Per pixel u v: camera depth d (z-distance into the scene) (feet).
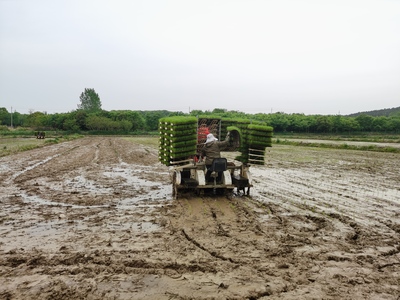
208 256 19.74
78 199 34.83
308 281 16.75
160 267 18.11
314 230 25.23
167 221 26.96
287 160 77.20
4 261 18.62
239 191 39.14
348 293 15.62
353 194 39.14
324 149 110.01
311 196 37.73
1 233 23.68
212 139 34.37
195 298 14.84
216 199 34.99
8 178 47.62
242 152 37.06
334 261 19.40
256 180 48.88
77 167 61.31
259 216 29.01
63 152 93.71
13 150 91.50
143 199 35.27
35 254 19.66
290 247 21.42
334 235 24.13
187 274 17.30
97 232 24.07
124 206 32.12
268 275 17.34
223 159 33.60
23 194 36.99
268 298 15.06
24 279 16.53
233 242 22.15
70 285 15.93
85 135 232.12
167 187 42.45
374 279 17.11
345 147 111.86
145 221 27.04
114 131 247.50
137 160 74.54
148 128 305.94
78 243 21.66
